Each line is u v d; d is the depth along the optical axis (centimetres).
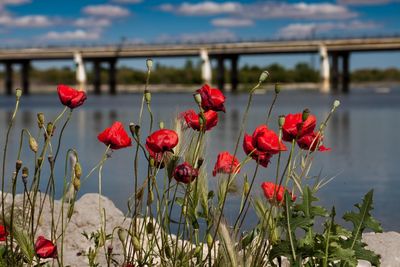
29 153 1655
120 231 325
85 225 530
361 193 1057
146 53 12794
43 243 306
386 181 1227
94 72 14650
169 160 320
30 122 3862
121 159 1563
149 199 328
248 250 307
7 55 13350
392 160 1641
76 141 2320
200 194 321
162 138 297
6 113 5528
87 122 3850
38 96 14750
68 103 319
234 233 301
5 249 334
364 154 1833
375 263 331
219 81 13650
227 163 304
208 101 313
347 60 13750
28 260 318
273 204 305
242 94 14100
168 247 333
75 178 325
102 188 1100
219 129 2969
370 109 5709
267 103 7638
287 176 312
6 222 335
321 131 318
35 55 13250
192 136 316
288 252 312
